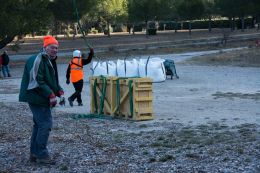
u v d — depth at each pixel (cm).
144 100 1430
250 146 947
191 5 10006
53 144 1058
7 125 1358
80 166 860
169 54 5641
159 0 9731
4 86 2884
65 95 2228
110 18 10619
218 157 867
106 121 1427
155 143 1037
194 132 1177
